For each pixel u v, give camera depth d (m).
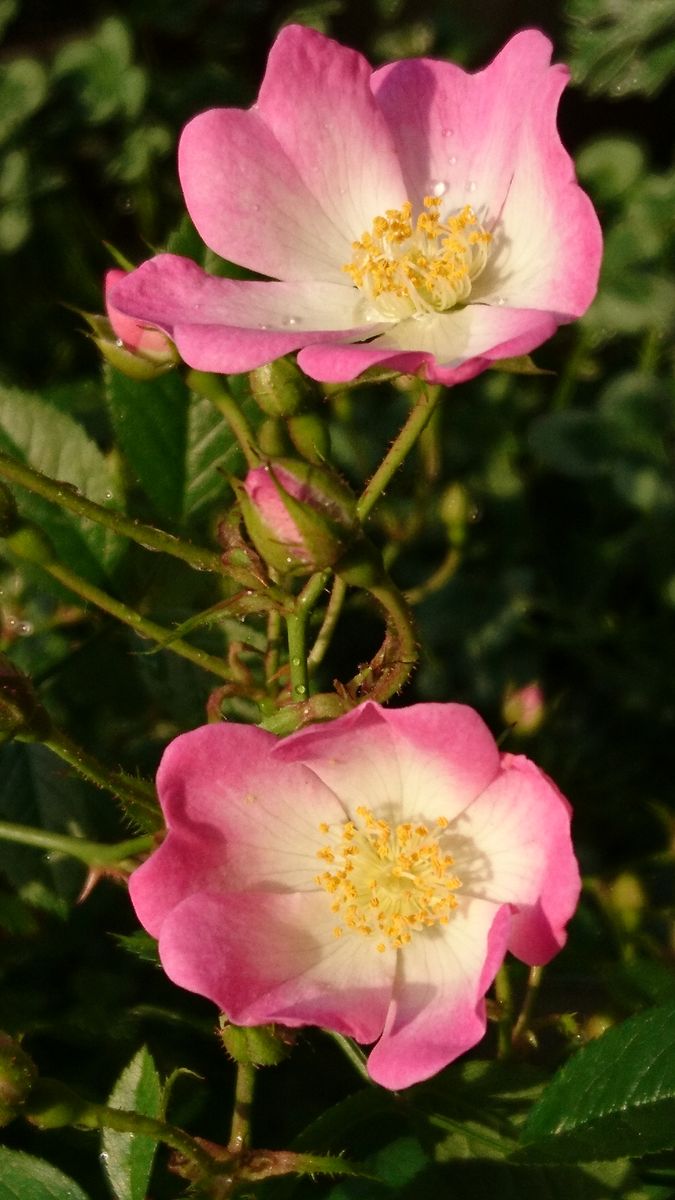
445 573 0.32
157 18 0.48
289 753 0.22
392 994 0.23
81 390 0.38
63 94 0.45
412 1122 0.26
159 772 0.22
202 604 0.30
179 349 0.24
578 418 0.39
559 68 0.24
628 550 0.39
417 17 0.51
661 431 0.38
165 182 0.46
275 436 0.24
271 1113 0.29
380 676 0.24
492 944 0.21
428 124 0.26
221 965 0.22
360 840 0.23
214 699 0.25
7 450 0.29
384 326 0.25
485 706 0.38
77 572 0.29
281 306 0.26
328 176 0.26
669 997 0.26
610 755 0.37
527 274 0.25
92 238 0.46
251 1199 0.24
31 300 0.45
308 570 0.23
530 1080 0.26
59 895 0.28
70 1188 0.24
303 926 0.23
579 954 0.28
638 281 0.39
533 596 0.39
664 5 0.35
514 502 0.39
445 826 0.23
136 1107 0.24
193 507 0.29
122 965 0.30
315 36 0.25
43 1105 0.23
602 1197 0.25
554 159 0.24
